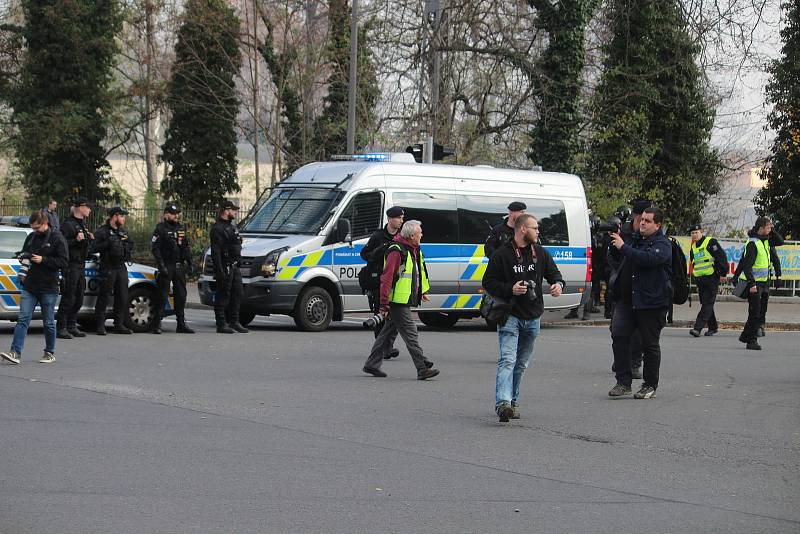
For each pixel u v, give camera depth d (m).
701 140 86.75
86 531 13.81
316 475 17.36
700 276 45.34
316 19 76.19
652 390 26.55
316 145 76.56
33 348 34.31
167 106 88.62
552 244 49.03
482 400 25.69
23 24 95.00
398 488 16.64
